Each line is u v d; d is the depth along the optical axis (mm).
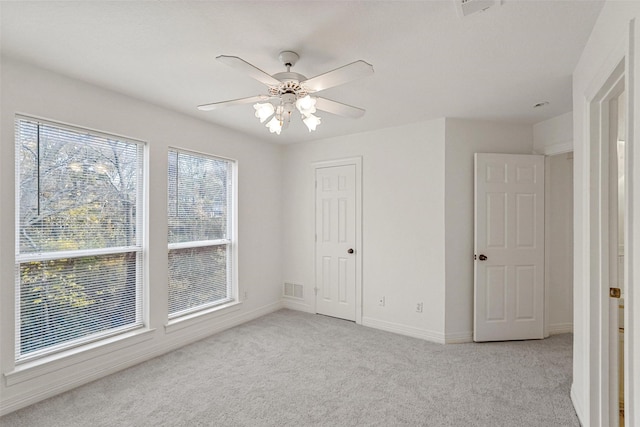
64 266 2502
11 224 2184
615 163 1886
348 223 4176
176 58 2172
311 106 1853
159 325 3105
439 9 1642
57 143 2457
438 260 3475
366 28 1816
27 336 2299
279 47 2023
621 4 1392
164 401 2309
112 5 1614
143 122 2961
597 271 1888
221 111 3250
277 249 4672
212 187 3771
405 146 3703
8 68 2156
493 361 2947
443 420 2092
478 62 2211
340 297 4250
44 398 2311
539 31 1838
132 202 2963
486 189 3400
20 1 1569
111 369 2707
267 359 3002
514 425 2039
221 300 3873
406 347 3287
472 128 3484
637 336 1189
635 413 1196
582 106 2070
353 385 2531
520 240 3443
